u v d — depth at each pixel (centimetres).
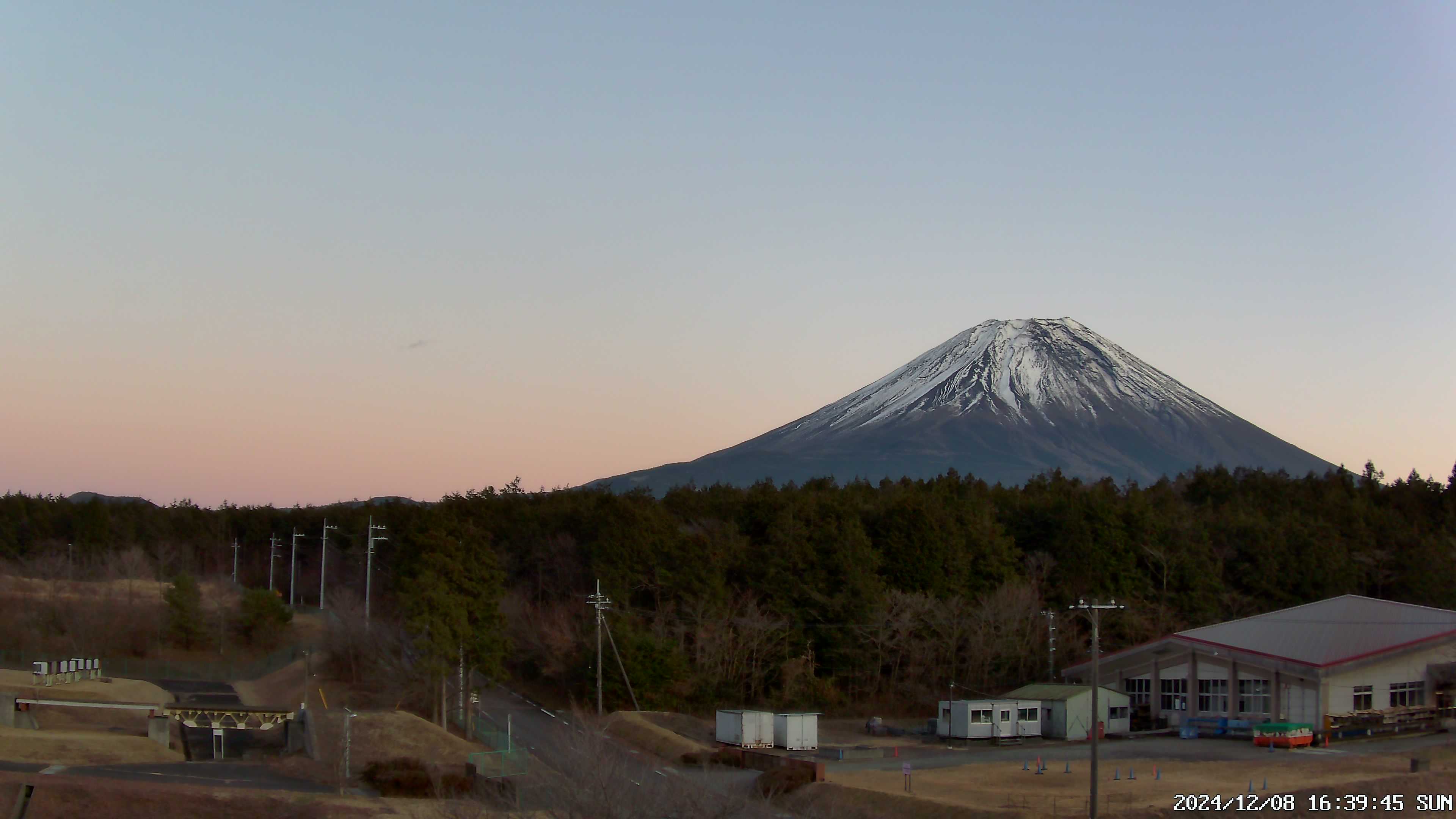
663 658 7750
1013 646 8538
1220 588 9644
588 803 3544
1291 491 12975
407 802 4441
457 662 6656
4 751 5094
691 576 8712
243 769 5144
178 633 9262
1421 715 6869
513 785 4288
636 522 9175
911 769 5166
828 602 8681
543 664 8131
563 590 9438
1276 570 9944
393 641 7300
